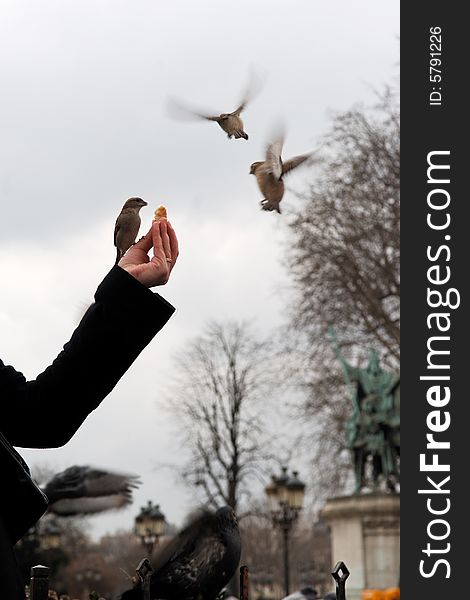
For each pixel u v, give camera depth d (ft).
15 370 12.13
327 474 156.35
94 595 23.13
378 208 145.38
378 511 110.42
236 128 16.65
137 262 12.64
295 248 147.54
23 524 11.47
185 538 22.34
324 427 157.28
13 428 11.86
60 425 11.89
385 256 144.97
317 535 282.56
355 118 145.38
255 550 251.80
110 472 33.63
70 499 33.37
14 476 11.43
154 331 12.03
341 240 145.89
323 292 150.30
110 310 11.87
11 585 10.84
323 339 152.66
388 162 144.46
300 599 52.21
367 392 116.16
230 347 164.35
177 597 21.93
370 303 144.77
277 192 17.06
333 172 146.00
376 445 114.73
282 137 17.33
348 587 110.63
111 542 259.80
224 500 157.79
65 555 158.30
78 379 11.81
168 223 12.82
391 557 109.91
